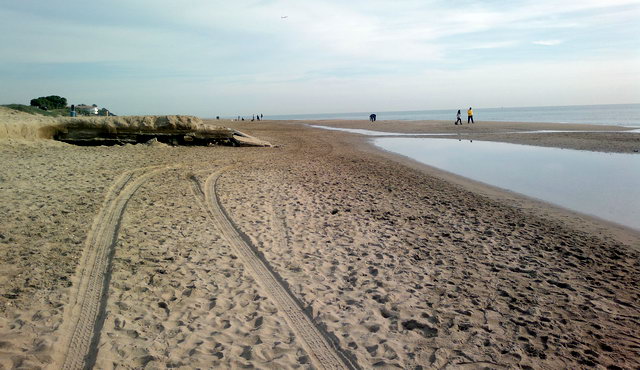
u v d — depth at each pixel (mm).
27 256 6016
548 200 11234
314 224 8469
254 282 5727
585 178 14258
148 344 4207
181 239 7180
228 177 13086
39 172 11727
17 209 8055
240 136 23188
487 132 33969
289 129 43000
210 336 4414
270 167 15617
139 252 6484
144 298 5133
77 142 19578
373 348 4340
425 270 6363
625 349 4465
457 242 7695
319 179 13445
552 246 7637
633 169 15828
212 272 5961
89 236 7012
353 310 5102
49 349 3996
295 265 6367
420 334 4637
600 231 8648
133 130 20672
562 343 4543
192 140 21891
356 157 19719
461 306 5285
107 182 11000
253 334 4488
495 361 4191
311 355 4199
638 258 7160
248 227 8039
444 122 51219
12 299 4840
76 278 5512
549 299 5539
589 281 6152
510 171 15844
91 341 4238
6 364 3725
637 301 5562
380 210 9812
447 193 11984
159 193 10367
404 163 18000
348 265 6453
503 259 6914
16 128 17703
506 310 5223
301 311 5059
